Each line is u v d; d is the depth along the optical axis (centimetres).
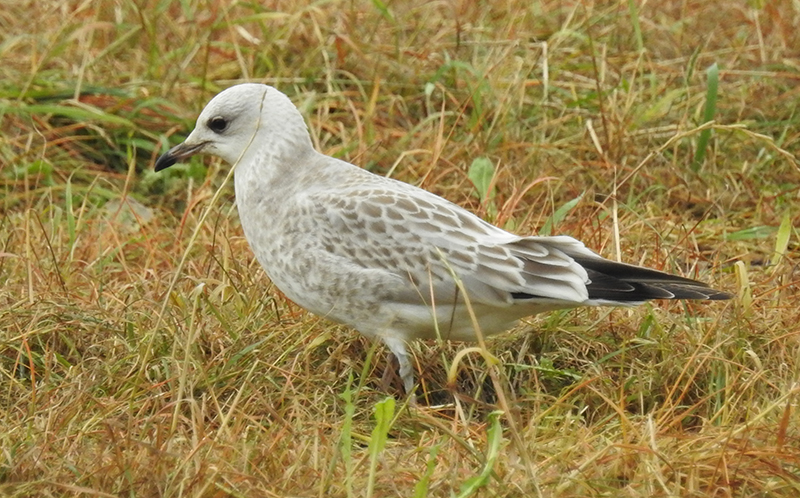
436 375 1026
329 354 1031
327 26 1628
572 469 832
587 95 1494
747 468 820
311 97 1464
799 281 1096
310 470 819
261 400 882
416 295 941
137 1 1670
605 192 1348
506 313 953
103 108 1493
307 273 968
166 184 1405
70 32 1614
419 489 754
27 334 1005
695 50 1558
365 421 939
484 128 1452
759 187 1361
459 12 1680
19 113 1458
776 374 996
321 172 1003
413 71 1539
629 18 1639
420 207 952
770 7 1602
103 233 1288
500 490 786
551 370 998
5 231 1250
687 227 1288
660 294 917
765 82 1508
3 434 874
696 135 1405
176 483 808
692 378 948
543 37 1647
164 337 1018
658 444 857
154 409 927
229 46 1584
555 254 930
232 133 1042
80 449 852
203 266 1173
